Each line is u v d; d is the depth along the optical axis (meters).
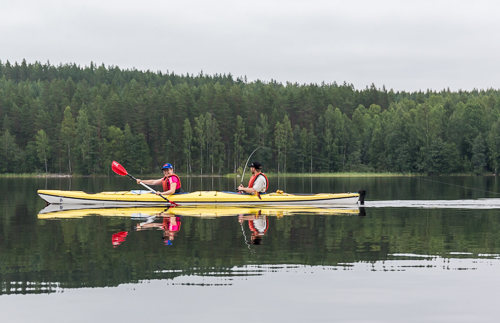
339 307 6.00
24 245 9.55
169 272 7.46
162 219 13.70
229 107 112.44
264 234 10.93
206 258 8.38
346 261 8.23
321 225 12.49
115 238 10.33
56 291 6.53
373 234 11.02
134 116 107.38
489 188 34.09
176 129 105.81
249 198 18.02
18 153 99.38
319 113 118.50
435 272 7.53
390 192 28.31
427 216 14.72
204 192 18.20
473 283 6.98
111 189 34.12
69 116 105.19
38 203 19.33
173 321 5.53
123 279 7.06
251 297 6.32
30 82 196.50
